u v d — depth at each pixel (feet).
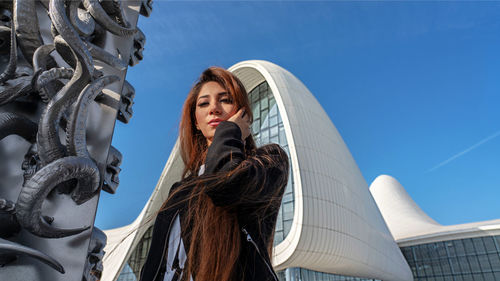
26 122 2.34
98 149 2.69
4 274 1.99
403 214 172.86
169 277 2.17
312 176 71.97
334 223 68.44
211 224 2.14
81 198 2.38
